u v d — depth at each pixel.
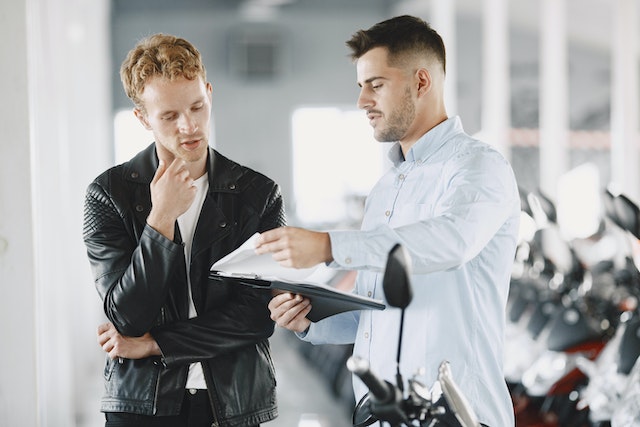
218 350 2.55
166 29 16.64
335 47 17.11
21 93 3.61
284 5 16.73
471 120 11.91
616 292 5.50
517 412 5.94
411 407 2.00
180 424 2.59
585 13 11.35
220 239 2.63
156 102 2.49
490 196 2.33
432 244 2.20
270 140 17.12
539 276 6.52
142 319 2.47
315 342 2.71
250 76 16.94
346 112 17.23
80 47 10.16
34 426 3.63
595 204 8.33
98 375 9.84
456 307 2.44
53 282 5.12
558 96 11.48
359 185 17.31
